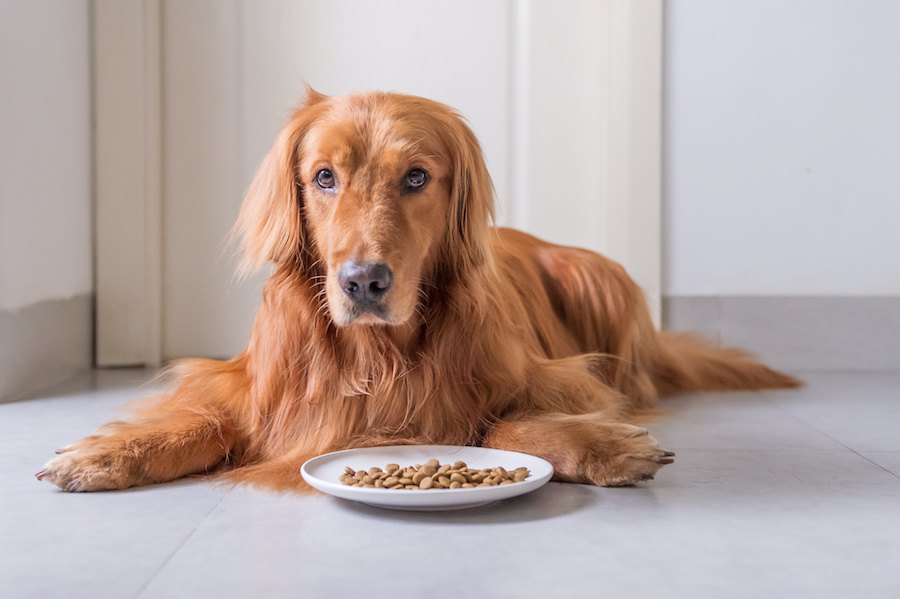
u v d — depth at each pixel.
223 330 2.02
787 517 1.03
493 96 2.01
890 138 1.95
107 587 0.87
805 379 1.86
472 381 1.19
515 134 2.02
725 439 1.35
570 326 1.54
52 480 1.09
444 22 2.00
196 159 2.00
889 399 1.64
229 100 1.99
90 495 1.09
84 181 1.92
